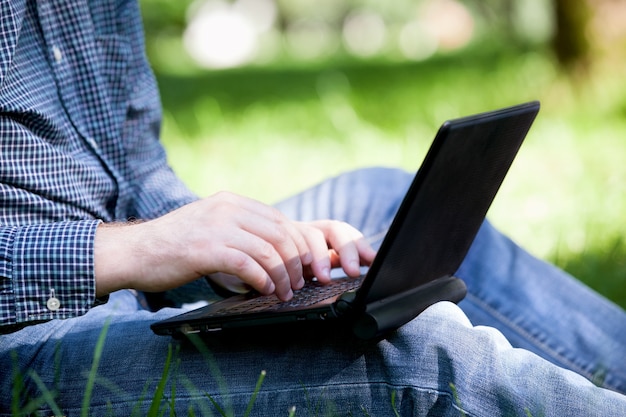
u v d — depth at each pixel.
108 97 2.46
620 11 9.51
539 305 2.46
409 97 11.02
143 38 2.70
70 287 1.85
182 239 1.82
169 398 1.84
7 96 2.12
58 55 2.34
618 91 9.37
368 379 1.79
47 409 1.88
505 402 1.70
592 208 5.31
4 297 1.85
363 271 2.54
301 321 1.74
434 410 1.74
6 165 2.10
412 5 28.31
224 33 19.31
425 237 1.81
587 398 1.71
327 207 2.68
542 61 11.07
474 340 1.75
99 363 1.90
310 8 30.22
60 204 2.17
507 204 5.56
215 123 9.16
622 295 3.94
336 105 10.46
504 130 1.85
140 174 2.62
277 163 7.16
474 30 22.81
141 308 2.47
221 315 1.79
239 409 1.82
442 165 1.64
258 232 1.85
